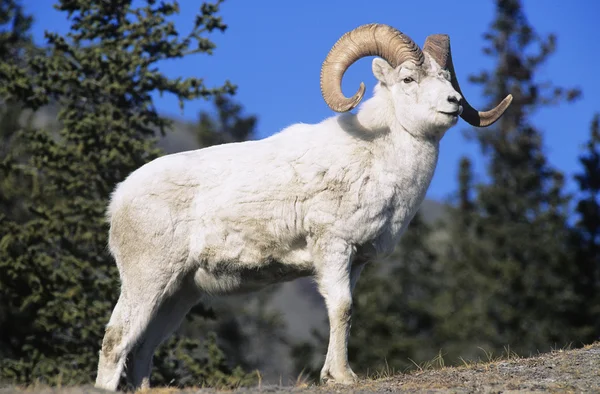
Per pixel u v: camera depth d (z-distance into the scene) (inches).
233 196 505.0
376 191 499.5
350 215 496.4
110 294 874.1
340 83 517.7
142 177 513.7
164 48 922.1
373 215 498.3
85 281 890.7
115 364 495.8
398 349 1332.4
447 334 1472.7
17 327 1001.5
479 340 1480.1
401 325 1397.6
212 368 890.7
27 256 884.0
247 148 520.4
